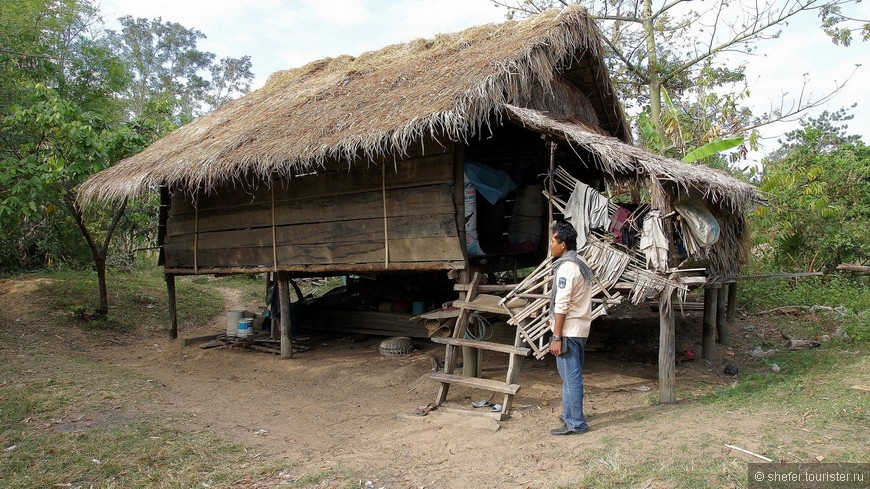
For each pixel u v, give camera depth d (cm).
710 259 693
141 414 594
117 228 1703
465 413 566
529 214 878
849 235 1201
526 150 959
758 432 432
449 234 658
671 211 574
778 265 1263
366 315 995
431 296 990
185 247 982
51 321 1090
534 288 591
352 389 707
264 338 982
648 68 1494
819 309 1027
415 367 773
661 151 1277
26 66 1188
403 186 696
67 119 981
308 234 799
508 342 859
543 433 507
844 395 511
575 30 749
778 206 1177
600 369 753
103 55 1349
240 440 521
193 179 764
